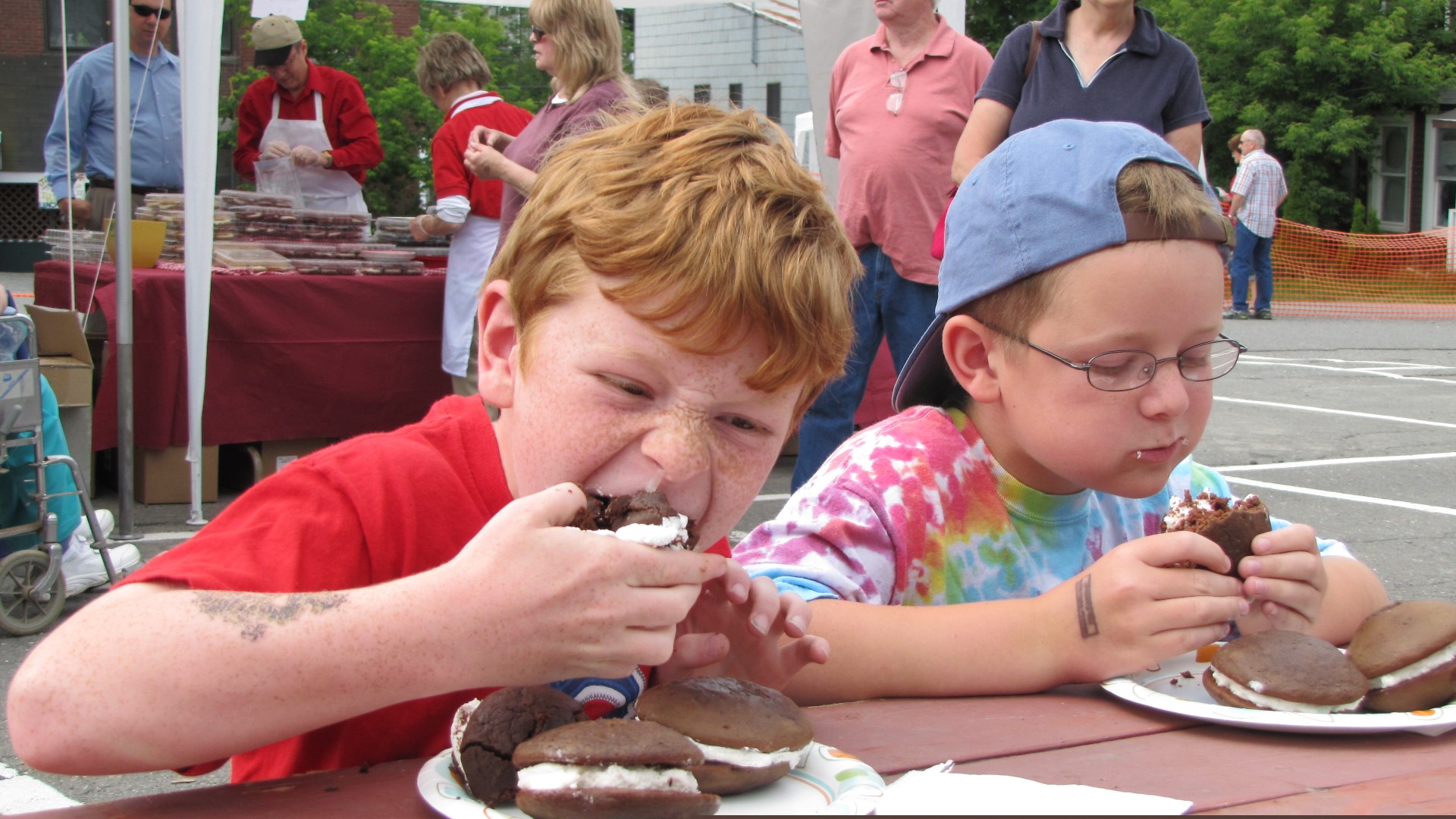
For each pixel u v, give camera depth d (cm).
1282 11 2500
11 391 381
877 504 178
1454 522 564
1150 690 136
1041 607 146
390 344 599
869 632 145
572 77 491
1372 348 1337
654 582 100
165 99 689
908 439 187
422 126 2169
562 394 110
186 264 505
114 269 542
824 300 115
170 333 543
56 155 677
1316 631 161
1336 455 738
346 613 97
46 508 394
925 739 122
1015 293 157
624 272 107
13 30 1819
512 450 127
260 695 94
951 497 183
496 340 126
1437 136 2562
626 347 108
